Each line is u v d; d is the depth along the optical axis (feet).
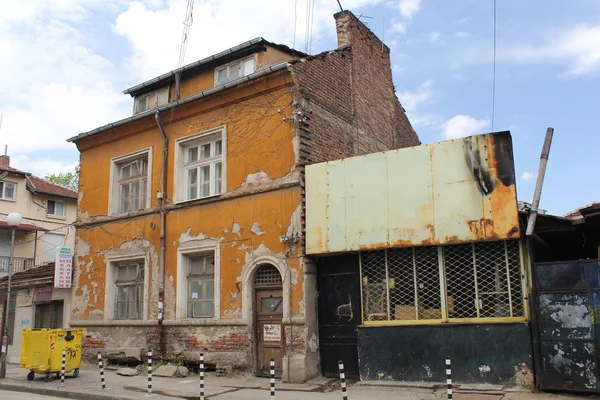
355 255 39.06
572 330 30.42
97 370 49.44
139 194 53.47
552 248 39.55
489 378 32.27
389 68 61.16
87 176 58.23
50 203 110.63
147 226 50.83
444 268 35.27
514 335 31.99
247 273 42.55
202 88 54.75
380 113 56.54
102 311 52.95
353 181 38.34
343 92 49.14
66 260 56.08
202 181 48.55
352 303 38.75
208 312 45.60
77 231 57.47
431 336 34.32
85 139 58.34
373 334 36.19
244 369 41.39
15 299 62.80
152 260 49.75
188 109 49.11
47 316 59.16
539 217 33.12
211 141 48.39
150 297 49.16
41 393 38.78
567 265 31.19
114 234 53.67
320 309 40.11
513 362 31.81
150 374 34.94
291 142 41.73
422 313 35.76
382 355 35.63
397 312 36.63
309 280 39.65
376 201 37.22
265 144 43.32
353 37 53.52
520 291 33.04
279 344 40.65
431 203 35.19
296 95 42.06
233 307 43.01
